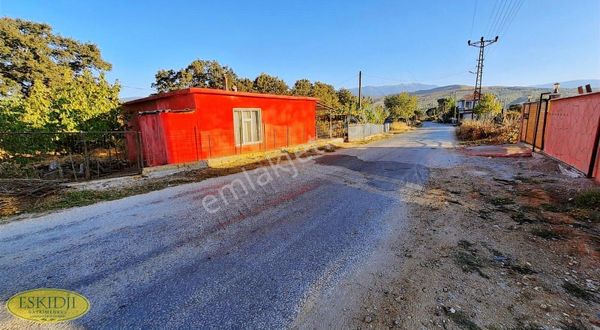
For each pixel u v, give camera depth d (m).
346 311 2.32
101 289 2.68
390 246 3.49
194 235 3.93
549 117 9.50
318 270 2.97
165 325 2.20
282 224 4.30
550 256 3.15
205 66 37.78
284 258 3.24
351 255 3.28
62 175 8.61
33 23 24.94
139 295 2.58
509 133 15.57
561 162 7.95
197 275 2.91
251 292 2.61
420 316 2.24
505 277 2.76
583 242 3.43
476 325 2.13
